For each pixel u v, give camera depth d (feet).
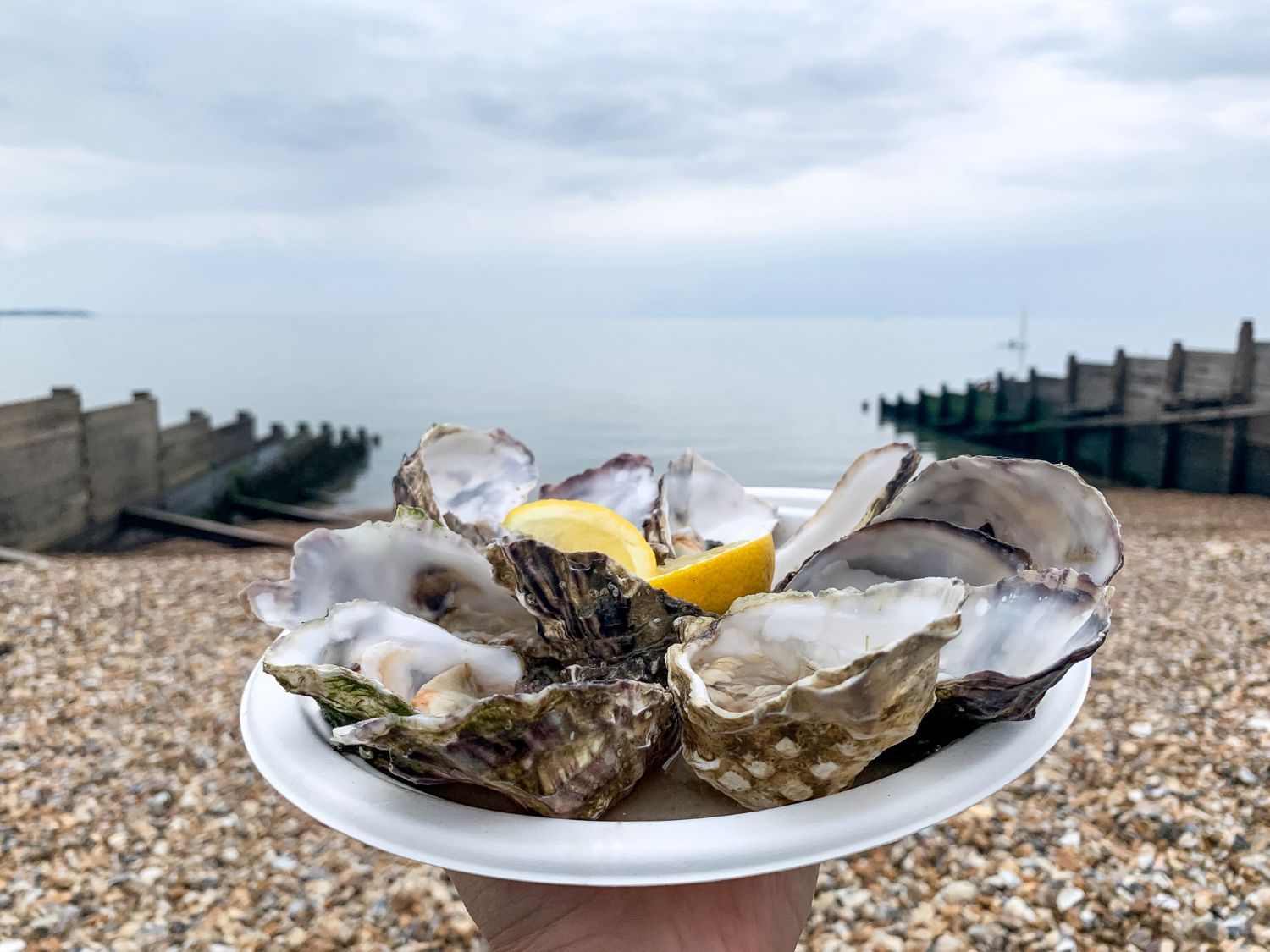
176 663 3.95
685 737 0.81
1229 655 3.55
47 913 2.37
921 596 0.83
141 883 2.51
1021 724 0.85
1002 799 2.64
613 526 1.11
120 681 3.76
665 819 0.82
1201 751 2.81
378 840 0.74
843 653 0.85
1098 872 2.31
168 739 3.27
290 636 0.95
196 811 2.84
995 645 0.93
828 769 0.75
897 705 0.70
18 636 4.24
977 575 1.04
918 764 0.79
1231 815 2.48
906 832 0.72
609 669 0.96
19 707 3.52
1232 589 4.47
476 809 0.77
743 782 0.77
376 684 0.86
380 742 0.78
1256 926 2.08
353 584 1.11
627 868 0.69
